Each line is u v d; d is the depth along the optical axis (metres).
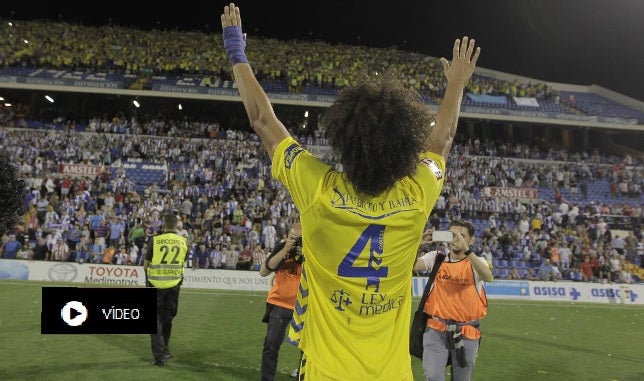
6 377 6.41
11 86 29.20
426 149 1.97
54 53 31.66
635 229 24.77
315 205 1.76
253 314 12.27
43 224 20.73
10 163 2.51
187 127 30.62
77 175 25.19
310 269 1.89
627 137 37.44
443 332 5.16
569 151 33.19
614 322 13.75
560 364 8.52
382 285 1.84
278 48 36.53
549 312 15.23
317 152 29.66
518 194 27.38
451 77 2.27
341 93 1.94
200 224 21.17
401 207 1.83
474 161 29.91
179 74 32.19
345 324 1.84
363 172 1.78
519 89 34.94
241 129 33.53
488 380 7.38
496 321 13.06
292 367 7.50
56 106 32.81
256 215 22.17
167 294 7.48
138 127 29.31
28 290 14.19
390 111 1.79
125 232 19.91
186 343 8.83
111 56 32.38
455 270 5.18
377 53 37.88
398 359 1.91
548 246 21.64
